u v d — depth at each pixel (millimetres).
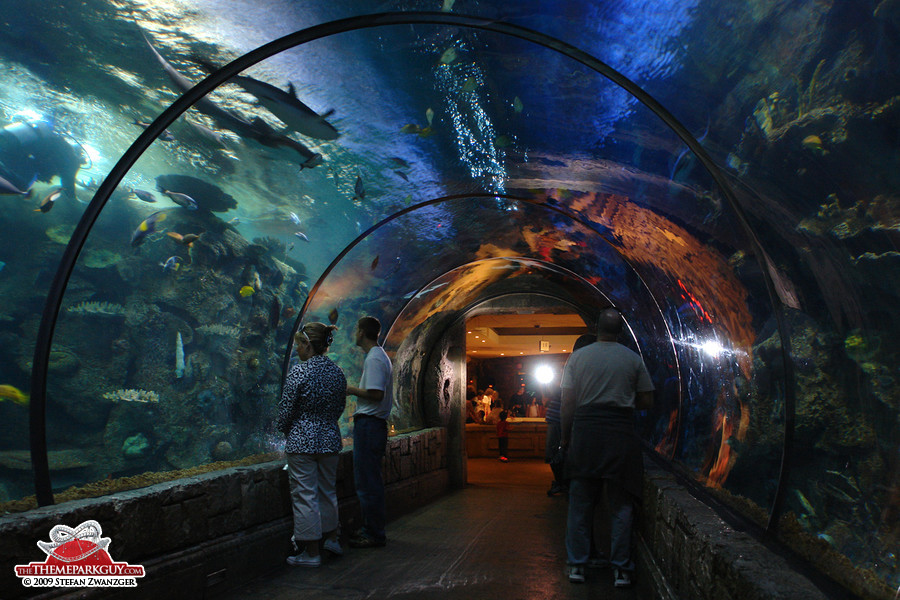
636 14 2430
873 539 1900
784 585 1898
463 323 11047
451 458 10430
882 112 1648
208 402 6023
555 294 10531
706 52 2344
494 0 2797
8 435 4973
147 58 3322
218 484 4344
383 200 5898
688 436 5188
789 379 2660
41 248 4953
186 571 3895
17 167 3902
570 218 6219
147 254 5625
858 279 1906
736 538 2582
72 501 3314
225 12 3082
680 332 5391
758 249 2812
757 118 2283
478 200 6391
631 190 4336
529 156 4625
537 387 23781
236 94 3809
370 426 5824
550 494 9383
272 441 6684
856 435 2070
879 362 1884
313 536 4914
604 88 3156
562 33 2875
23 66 3348
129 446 5488
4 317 4855
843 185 1920
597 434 4590
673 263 4641
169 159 4500
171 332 5789
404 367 9703
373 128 4488
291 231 6125
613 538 4609
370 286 7594
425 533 6527
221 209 5523
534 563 5246
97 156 4180
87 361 5355
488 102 3879
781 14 1891
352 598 4234
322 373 5105
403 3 3018
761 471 3170
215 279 6043
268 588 4449
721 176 2854
